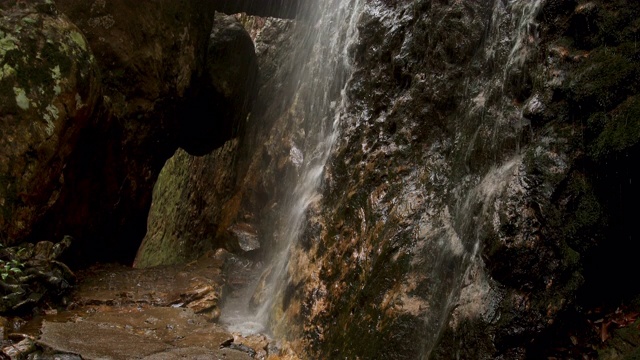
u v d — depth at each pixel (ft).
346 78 19.24
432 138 14.11
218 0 26.23
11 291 15.38
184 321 16.57
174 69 24.35
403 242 13.14
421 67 15.03
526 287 9.61
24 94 17.12
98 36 21.53
